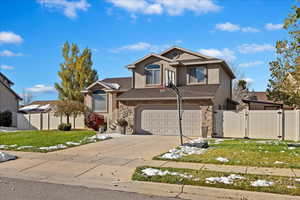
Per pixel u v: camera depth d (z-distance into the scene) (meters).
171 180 6.77
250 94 36.31
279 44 11.95
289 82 12.26
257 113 16.98
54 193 6.25
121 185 6.82
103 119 24.53
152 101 19.12
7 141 14.39
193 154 10.30
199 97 17.58
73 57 33.38
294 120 16.16
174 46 21.45
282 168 8.01
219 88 19.41
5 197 5.93
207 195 6.09
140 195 6.13
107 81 28.55
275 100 12.97
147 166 8.41
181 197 6.02
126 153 11.02
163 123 18.98
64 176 7.69
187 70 20.42
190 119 18.28
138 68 21.48
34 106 35.78
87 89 25.66
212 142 14.02
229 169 7.92
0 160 9.47
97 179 7.33
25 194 6.16
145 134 19.28
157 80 20.84
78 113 24.91
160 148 12.30
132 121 19.59
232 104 24.97
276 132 16.53
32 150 11.62
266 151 10.66
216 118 17.88
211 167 8.21
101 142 14.39
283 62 12.16
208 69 19.94
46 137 15.71
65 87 33.03
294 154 9.99
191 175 7.21
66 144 13.31
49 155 10.63
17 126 28.16
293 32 10.58
